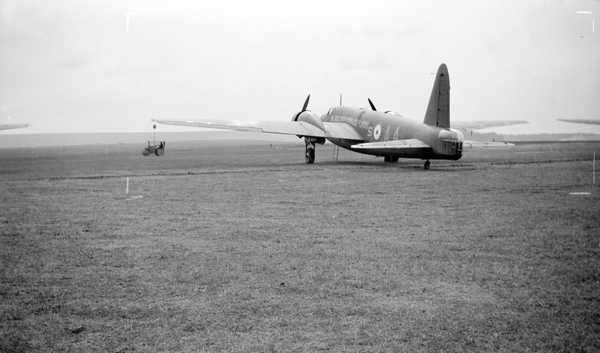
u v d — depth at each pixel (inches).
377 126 1365.7
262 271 367.2
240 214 601.3
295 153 2437.3
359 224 537.3
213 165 1489.9
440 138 1133.1
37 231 504.4
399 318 281.0
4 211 624.1
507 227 514.9
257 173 1145.4
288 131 1417.3
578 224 527.5
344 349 245.1
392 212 610.2
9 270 370.0
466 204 666.2
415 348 246.1
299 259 398.3
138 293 321.7
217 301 307.3
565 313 286.2
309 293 320.5
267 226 529.0
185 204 681.0
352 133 1454.2
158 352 243.0
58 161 1950.1
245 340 255.0
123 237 477.1
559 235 475.5
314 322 276.2
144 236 481.7
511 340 254.2
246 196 755.4
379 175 1071.0
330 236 479.2
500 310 291.1
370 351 243.1
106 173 1208.2
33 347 249.3
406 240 461.4
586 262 383.6
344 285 335.3
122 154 2645.2
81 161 1904.5
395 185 886.4
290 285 335.9
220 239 468.4
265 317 283.3
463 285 333.4
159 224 541.3
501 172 1138.0
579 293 317.1
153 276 356.2
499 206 647.8
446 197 732.0
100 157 2277.3
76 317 284.4
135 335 261.4
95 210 631.2
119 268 375.2
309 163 1505.9
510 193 770.8
